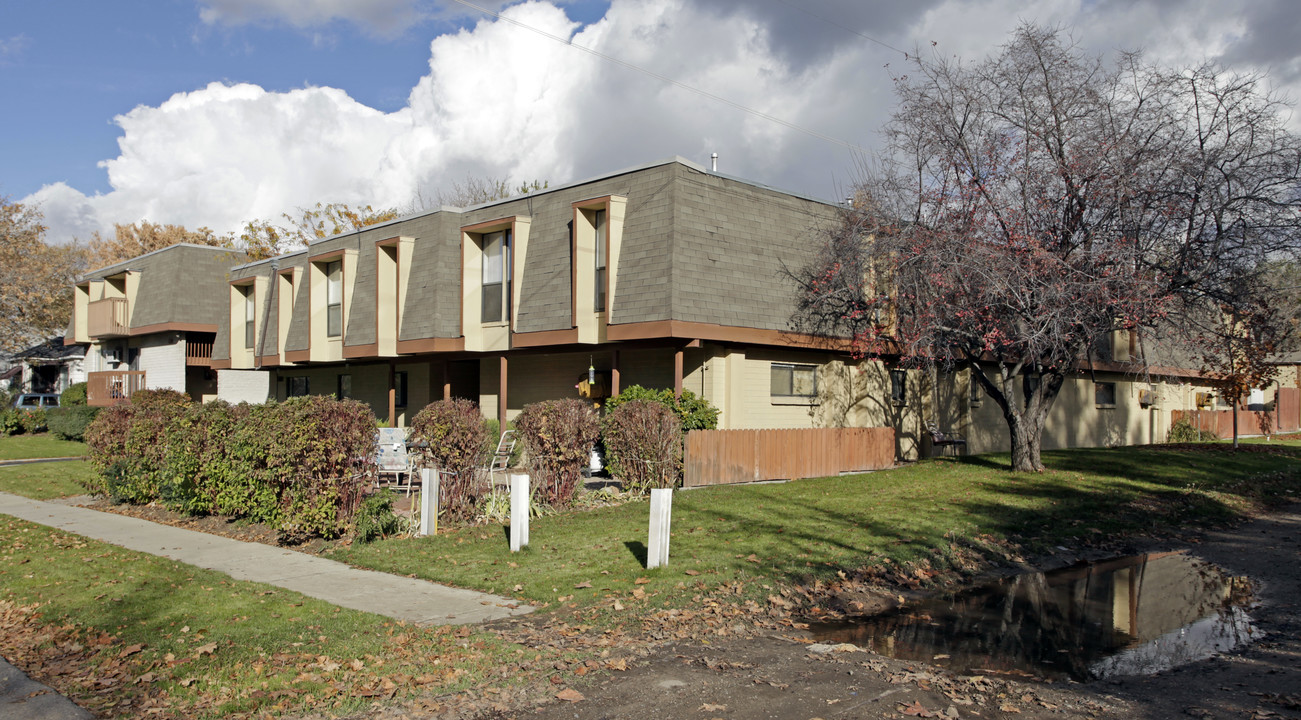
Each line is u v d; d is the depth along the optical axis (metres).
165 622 7.59
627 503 13.63
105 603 8.34
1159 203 15.38
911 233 16.69
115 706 5.54
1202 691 6.20
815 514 12.78
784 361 19.19
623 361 19.47
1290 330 17.77
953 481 16.58
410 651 6.63
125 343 37.41
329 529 11.27
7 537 12.19
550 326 18.28
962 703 5.82
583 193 18.36
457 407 12.52
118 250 59.06
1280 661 7.04
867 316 19.19
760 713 5.52
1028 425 18.34
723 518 12.34
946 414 23.20
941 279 15.79
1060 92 16.02
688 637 7.26
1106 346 26.44
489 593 8.65
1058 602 9.09
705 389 17.59
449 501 12.24
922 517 12.73
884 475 17.50
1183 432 31.28
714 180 17.31
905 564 10.15
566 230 18.50
